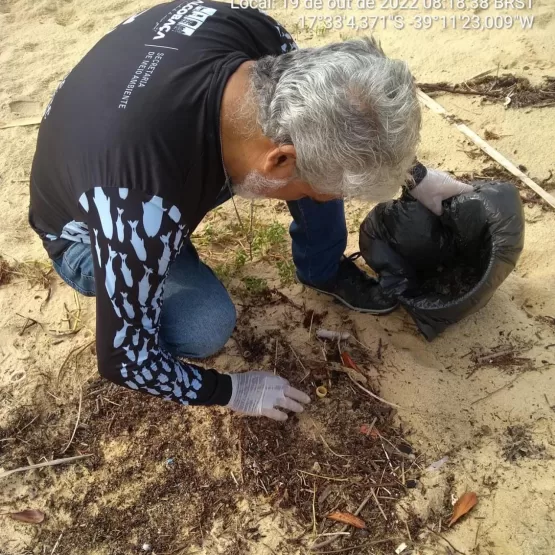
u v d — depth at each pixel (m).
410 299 2.26
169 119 1.45
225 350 2.36
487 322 2.35
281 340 2.38
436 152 3.06
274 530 1.91
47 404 2.29
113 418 2.23
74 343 2.46
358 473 2.01
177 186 1.45
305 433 2.11
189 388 1.73
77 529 1.99
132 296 1.47
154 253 1.44
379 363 2.27
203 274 2.06
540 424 2.07
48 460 2.14
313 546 1.87
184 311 1.95
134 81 1.50
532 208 2.75
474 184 2.24
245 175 1.53
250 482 2.02
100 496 2.05
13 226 2.96
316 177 1.40
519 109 3.21
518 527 1.85
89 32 4.12
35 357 2.42
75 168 1.48
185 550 1.91
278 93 1.33
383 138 1.29
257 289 2.51
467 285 2.33
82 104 1.53
